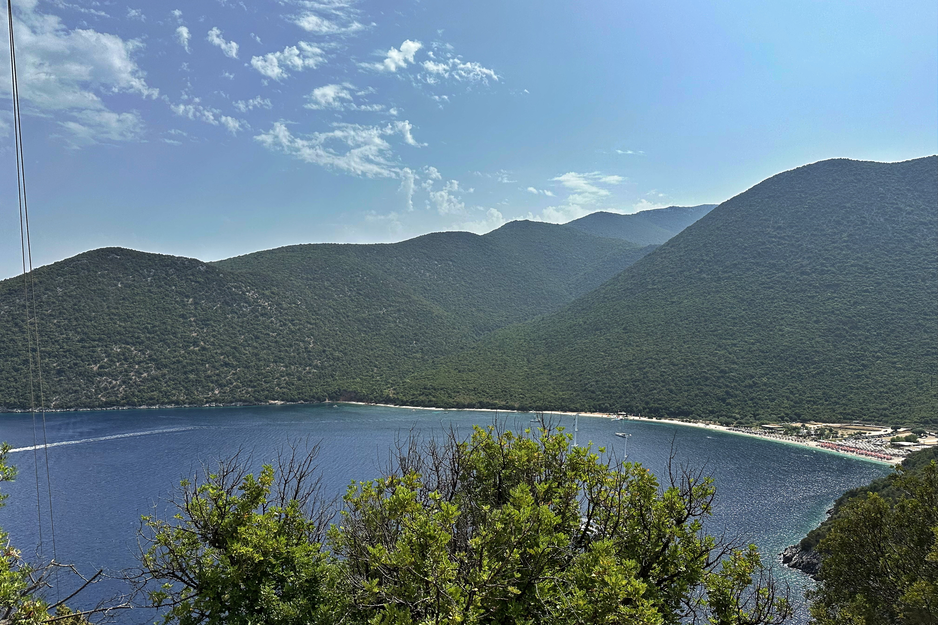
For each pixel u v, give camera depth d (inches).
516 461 398.9
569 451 410.3
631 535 374.9
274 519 419.5
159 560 383.9
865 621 571.8
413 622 285.4
